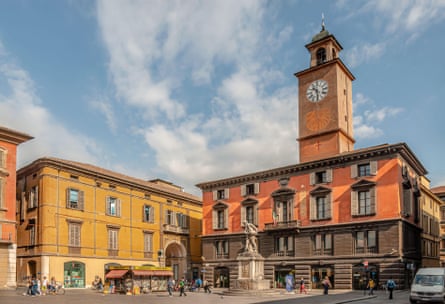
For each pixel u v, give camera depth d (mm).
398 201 47000
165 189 70625
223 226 63219
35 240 52125
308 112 62406
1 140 46938
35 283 42969
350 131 62531
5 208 46062
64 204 54219
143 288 50438
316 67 62531
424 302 32062
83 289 53562
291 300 36219
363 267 48250
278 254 56156
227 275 61281
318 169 54281
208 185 65500
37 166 53844
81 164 59812
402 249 46438
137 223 64188
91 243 56688
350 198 50688
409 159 51438
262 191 59500
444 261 72062
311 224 53438
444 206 74625
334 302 33438
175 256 73062
